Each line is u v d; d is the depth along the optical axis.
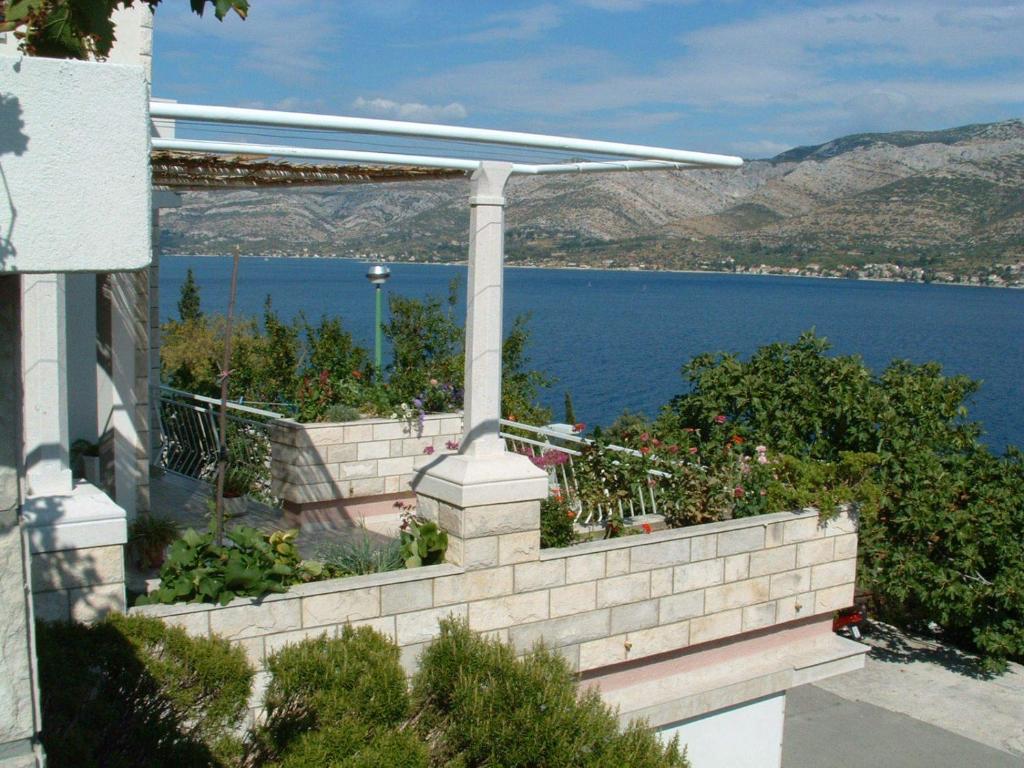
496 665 5.19
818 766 8.70
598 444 8.12
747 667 7.32
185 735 4.32
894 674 10.62
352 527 9.36
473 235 5.88
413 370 11.40
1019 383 61.34
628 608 6.54
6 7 2.57
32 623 2.40
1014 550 9.75
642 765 4.78
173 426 11.08
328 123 5.04
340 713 4.54
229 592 5.03
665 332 89.56
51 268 2.20
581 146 5.84
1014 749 9.09
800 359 10.76
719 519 7.59
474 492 5.77
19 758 2.35
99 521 4.58
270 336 13.65
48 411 4.82
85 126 2.21
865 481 7.89
